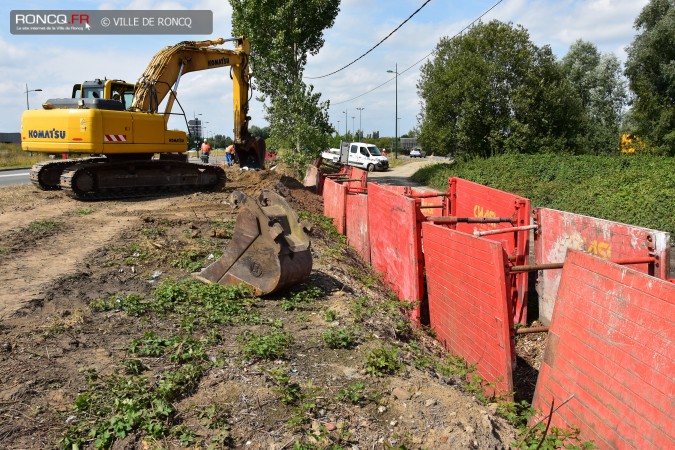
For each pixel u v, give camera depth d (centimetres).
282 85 2669
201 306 571
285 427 348
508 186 2430
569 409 398
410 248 704
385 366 446
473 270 529
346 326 536
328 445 333
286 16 2705
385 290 809
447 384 457
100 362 426
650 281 327
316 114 2666
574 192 1928
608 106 4628
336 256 877
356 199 1105
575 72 4684
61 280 638
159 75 1500
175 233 927
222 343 477
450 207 965
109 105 1348
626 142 3578
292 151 2659
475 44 3312
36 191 1465
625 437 337
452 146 3428
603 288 371
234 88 1847
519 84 3272
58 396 369
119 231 935
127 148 1353
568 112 3281
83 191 1314
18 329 487
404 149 9219
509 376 468
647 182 1725
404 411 381
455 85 3316
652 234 532
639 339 332
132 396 369
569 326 409
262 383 402
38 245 827
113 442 325
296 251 622
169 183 1488
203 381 401
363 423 363
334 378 424
